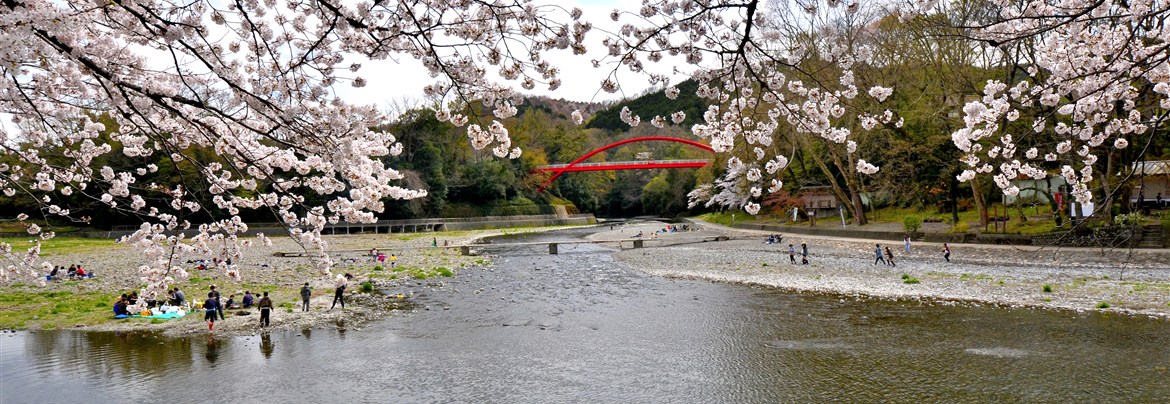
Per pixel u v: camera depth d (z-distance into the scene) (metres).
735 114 6.21
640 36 5.10
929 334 11.80
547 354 11.34
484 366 10.66
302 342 12.43
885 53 28.31
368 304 16.91
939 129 28.17
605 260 28.80
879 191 36.91
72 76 4.79
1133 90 6.54
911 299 15.45
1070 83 6.10
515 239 48.19
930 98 26.73
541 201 79.06
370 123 4.72
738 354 10.98
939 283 17.56
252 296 17.09
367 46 4.58
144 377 10.11
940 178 28.33
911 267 21.33
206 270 23.56
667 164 72.19
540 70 4.66
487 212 69.06
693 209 81.31
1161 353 9.79
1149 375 8.85
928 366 9.85
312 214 6.02
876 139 31.28
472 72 4.57
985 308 13.90
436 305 16.72
